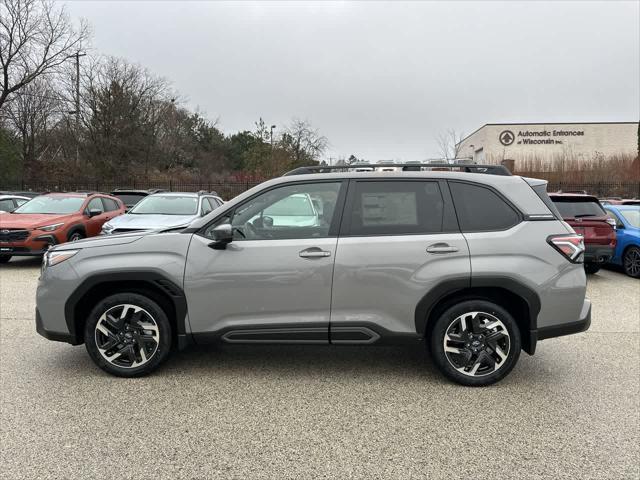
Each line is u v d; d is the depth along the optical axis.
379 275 3.91
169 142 43.97
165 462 2.87
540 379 4.21
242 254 3.96
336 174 4.16
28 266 10.57
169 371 4.34
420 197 4.06
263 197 4.14
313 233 4.02
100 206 11.95
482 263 3.86
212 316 4.00
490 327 3.94
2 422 3.34
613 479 2.71
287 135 38.94
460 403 3.71
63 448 3.01
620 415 3.52
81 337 4.21
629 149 46.09
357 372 4.36
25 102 33.62
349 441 3.13
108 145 35.00
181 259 3.99
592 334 5.64
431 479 2.71
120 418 3.42
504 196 4.03
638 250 9.51
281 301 3.96
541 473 2.77
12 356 4.70
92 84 34.91
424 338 4.05
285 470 2.80
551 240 3.92
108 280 4.01
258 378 4.20
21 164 30.48
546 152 46.44
